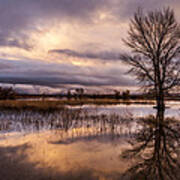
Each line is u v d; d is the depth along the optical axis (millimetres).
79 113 15539
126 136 8039
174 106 25922
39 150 5930
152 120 12297
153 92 19844
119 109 20812
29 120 11492
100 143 6883
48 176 4055
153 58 19562
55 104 22062
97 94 50156
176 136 8062
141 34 20094
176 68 18875
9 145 6438
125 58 21062
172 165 4855
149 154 5723
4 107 18719
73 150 5992
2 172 4223
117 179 4000
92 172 4309
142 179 4012
